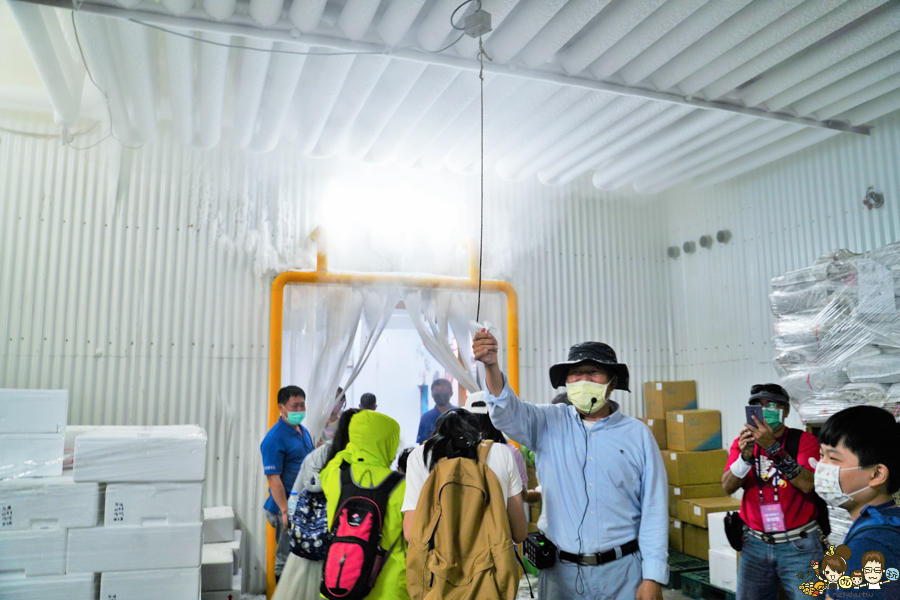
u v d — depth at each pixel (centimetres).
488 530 228
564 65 404
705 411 595
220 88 420
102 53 376
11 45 462
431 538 229
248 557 507
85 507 253
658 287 674
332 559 248
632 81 418
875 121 491
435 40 365
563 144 525
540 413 273
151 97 434
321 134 504
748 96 441
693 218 662
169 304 514
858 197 502
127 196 516
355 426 275
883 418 170
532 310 616
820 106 444
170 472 261
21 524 247
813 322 389
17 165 493
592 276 647
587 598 246
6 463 257
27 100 485
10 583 243
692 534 542
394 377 642
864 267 369
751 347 586
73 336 490
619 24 353
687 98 437
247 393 524
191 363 514
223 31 346
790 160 560
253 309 534
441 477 237
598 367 267
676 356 668
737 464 317
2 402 258
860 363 360
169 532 259
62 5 323
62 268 494
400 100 438
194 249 526
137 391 498
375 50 371
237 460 514
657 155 545
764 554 308
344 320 543
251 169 548
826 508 305
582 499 255
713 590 480
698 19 352
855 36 364
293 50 380
